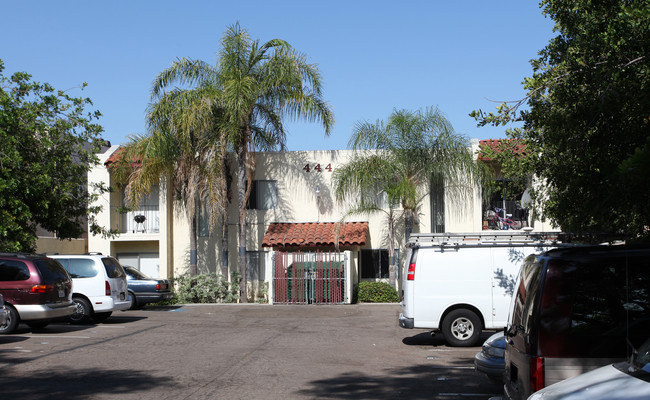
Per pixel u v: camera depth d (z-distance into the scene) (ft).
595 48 29.91
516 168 43.27
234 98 80.28
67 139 67.05
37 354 42.01
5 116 60.13
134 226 95.76
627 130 29.60
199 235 93.81
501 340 30.94
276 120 87.81
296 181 92.43
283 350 44.24
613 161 29.55
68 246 98.17
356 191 85.05
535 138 35.37
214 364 38.63
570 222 35.78
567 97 30.76
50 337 50.52
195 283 87.51
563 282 20.63
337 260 82.53
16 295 50.98
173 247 94.89
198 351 43.60
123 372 35.94
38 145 65.00
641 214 28.91
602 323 20.35
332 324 60.13
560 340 20.30
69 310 54.19
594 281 20.59
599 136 30.53
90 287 59.88
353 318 65.51
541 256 22.07
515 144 39.99
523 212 87.56
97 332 53.88
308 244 85.51
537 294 20.89
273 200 92.73
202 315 69.31
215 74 85.61
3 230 58.13
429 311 44.98
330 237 85.97
